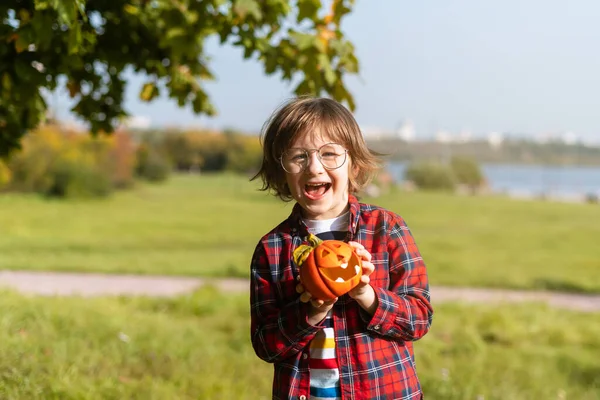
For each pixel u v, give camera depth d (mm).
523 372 5480
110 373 4371
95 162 39250
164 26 3539
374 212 2199
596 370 5785
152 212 27969
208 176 67000
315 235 2148
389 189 43625
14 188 32781
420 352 5996
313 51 3453
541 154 157500
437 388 4750
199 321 7406
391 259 2137
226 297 8641
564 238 19766
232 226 23266
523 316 7918
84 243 16922
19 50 2859
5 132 4047
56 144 33469
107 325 6023
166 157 66000
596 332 7465
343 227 2162
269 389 4508
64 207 28328
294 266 2133
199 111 4324
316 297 1887
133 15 3727
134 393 3990
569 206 36875
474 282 11523
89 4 3654
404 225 2209
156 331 6133
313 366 2045
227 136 71625
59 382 3822
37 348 4570
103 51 3771
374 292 1979
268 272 2166
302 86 3602
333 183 2094
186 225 22953
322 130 2082
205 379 4461
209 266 12570
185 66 4062
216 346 5965
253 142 70625
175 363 4930
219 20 3496
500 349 6496
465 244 17688
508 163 153375
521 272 12633
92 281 10750
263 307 2139
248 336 6410
